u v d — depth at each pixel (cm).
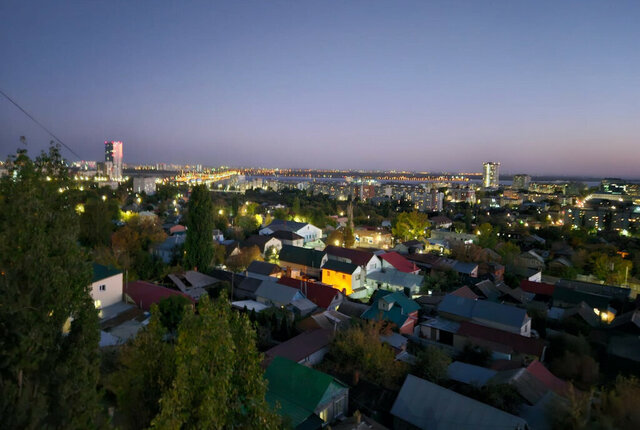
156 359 1044
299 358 2327
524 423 1650
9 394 643
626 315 3431
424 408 1845
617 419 1653
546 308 3803
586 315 3544
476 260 5500
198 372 676
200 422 652
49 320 719
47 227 754
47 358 716
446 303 3388
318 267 5022
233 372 743
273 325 3038
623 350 2862
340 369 2330
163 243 5166
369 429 1675
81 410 737
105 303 2972
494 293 4191
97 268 3077
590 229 9725
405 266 5041
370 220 10094
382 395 2059
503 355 2636
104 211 4834
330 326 2953
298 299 3538
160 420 656
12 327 674
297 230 7056
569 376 2531
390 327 3009
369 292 4522
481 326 2969
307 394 1833
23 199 716
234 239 6544
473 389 2067
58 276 724
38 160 785
